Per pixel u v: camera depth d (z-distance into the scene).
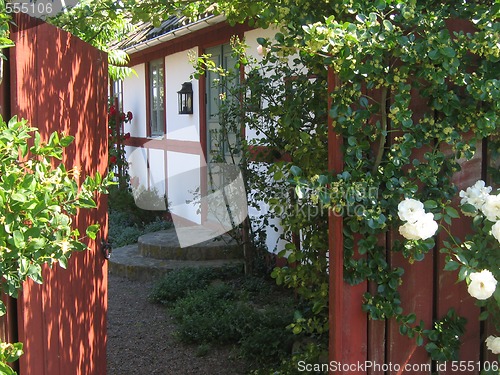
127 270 7.80
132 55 12.09
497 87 2.63
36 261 1.89
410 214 2.56
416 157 2.85
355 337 2.84
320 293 3.50
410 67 2.70
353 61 2.50
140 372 4.85
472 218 2.98
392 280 2.81
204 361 4.95
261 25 3.18
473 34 2.80
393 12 2.80
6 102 2.52
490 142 2.97
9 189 1.78
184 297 6.58
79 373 3.38
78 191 2.20
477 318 3.04
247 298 5.88
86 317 3.54
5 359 1.95
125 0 3.85
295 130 3.81
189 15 3.91
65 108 3.17
